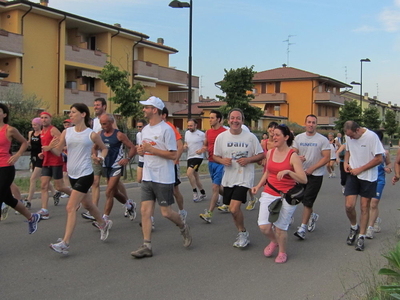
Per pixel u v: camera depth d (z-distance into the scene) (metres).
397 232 7.25
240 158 5.78
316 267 5.32
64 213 8.20
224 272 5.07
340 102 51.62
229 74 23.06
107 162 6.82
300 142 6.73
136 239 6.42
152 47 34.34
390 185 14.57
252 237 6.77
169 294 4.35
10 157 5.75
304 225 6.77
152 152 5.33
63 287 4.47
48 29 26.41
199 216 8.34
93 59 28.73
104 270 5.03
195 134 9.74
